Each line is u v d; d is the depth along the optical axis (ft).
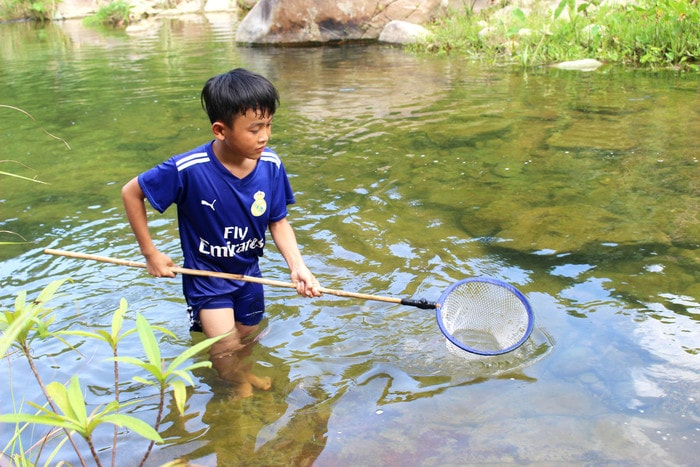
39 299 6.82
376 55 34.63
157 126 22.13
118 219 14.84
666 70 27.50
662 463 7.25
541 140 18.93
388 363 9.52
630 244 12.59
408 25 38.14
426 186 15.98
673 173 15.87
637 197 14.66
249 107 8.98
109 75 31.94
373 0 39.75
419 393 8.76
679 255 12.06
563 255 12.33
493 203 14.83
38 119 23.76
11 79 31.96
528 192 15.33
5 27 60.49
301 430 8.13
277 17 39.65
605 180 15.74
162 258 9.96
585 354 9.35
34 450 7.86
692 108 21.25
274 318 10.91
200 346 6.36
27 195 16.39
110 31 53.78
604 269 11.71
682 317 10.12
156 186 9.62
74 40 48.08
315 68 31.40
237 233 10.10
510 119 21.16
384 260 12.53
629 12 31.22
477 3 40.73
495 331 10.36
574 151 17.84
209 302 10.16
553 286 11.26
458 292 10.36
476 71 29.30
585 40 31.96
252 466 7.54
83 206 15.58
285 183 10.57
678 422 7.89
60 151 19.88
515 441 7.71
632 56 30.04
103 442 8.02
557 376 8.91
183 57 36.63
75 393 5.87
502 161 17.42
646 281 11.23
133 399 8.85
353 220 14.23
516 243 12.92
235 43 41.70
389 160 17.85
